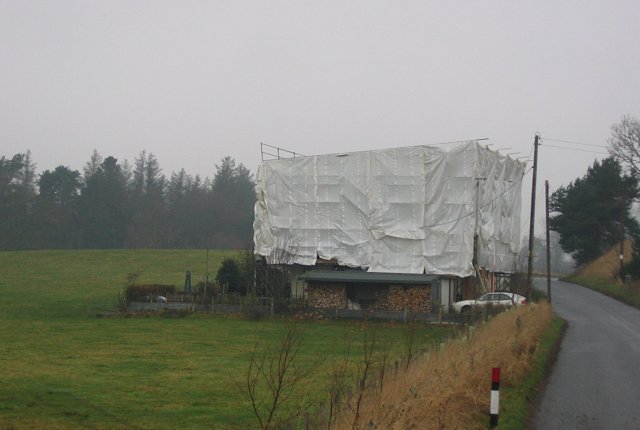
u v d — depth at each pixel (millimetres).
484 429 12750
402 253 48188
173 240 122938
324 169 51062
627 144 68562
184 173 139250
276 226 52625
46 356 27969
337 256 50281
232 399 19078
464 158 46812
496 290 54188
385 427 9820
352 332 35000
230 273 52656
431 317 40656
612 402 16531
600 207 81250
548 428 13805
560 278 82562
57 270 78750
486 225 48688
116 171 121688
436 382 12562
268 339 33625
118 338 34250
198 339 33719
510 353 18734
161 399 19156
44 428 15695
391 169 48656
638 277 60781
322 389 18812
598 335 32469
